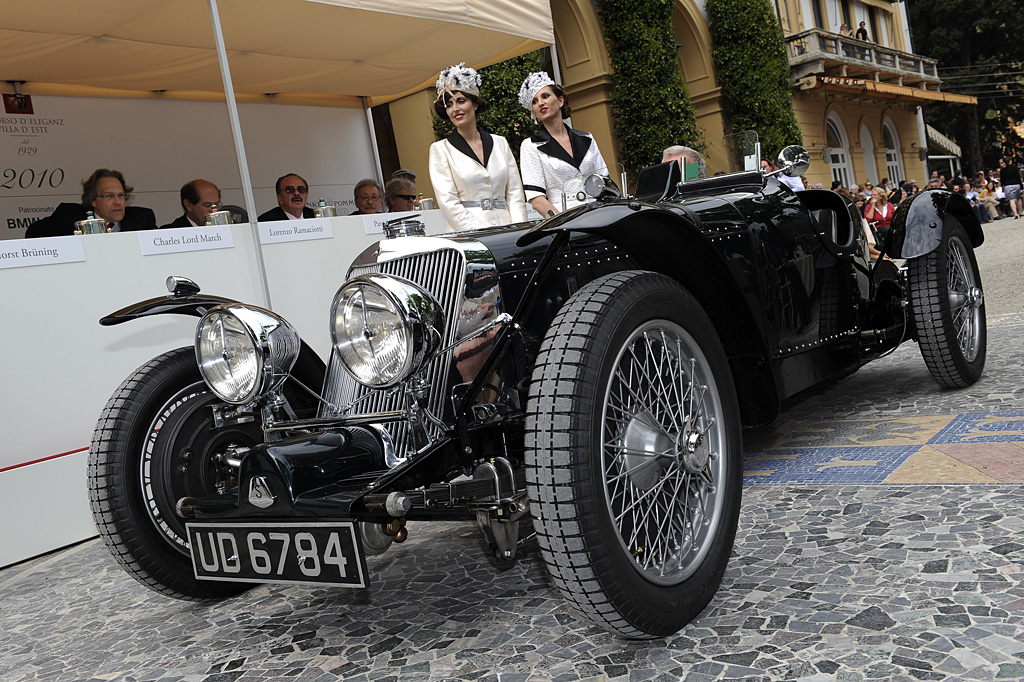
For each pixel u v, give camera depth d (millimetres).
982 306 3482
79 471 3414
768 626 1687
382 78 6676
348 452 1880
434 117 8422
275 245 4113
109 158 6012
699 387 1916
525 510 1702
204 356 2100
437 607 2117
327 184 7223
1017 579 1692
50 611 2596
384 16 5000
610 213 1763
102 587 2762
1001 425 2801
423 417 1825
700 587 1771
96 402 3467
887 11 26016
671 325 1834
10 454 3242
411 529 2889
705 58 15617
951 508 2145
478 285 1966
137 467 2230
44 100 5676
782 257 2693
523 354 2045
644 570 1669
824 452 2873
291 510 1777
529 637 1847
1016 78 36500
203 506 1987
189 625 2281
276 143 6863
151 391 2287
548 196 3568
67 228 5609
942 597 1671
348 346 1805
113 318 2301
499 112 9320
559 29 13062
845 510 2277
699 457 1854
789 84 16188
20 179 5578
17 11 4340
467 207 3410
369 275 1771
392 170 9758
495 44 5844
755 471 2789
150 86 6094
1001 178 20812
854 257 3166
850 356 3154
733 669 1540
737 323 2162
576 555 1551
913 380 3785
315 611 2232
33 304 3297
